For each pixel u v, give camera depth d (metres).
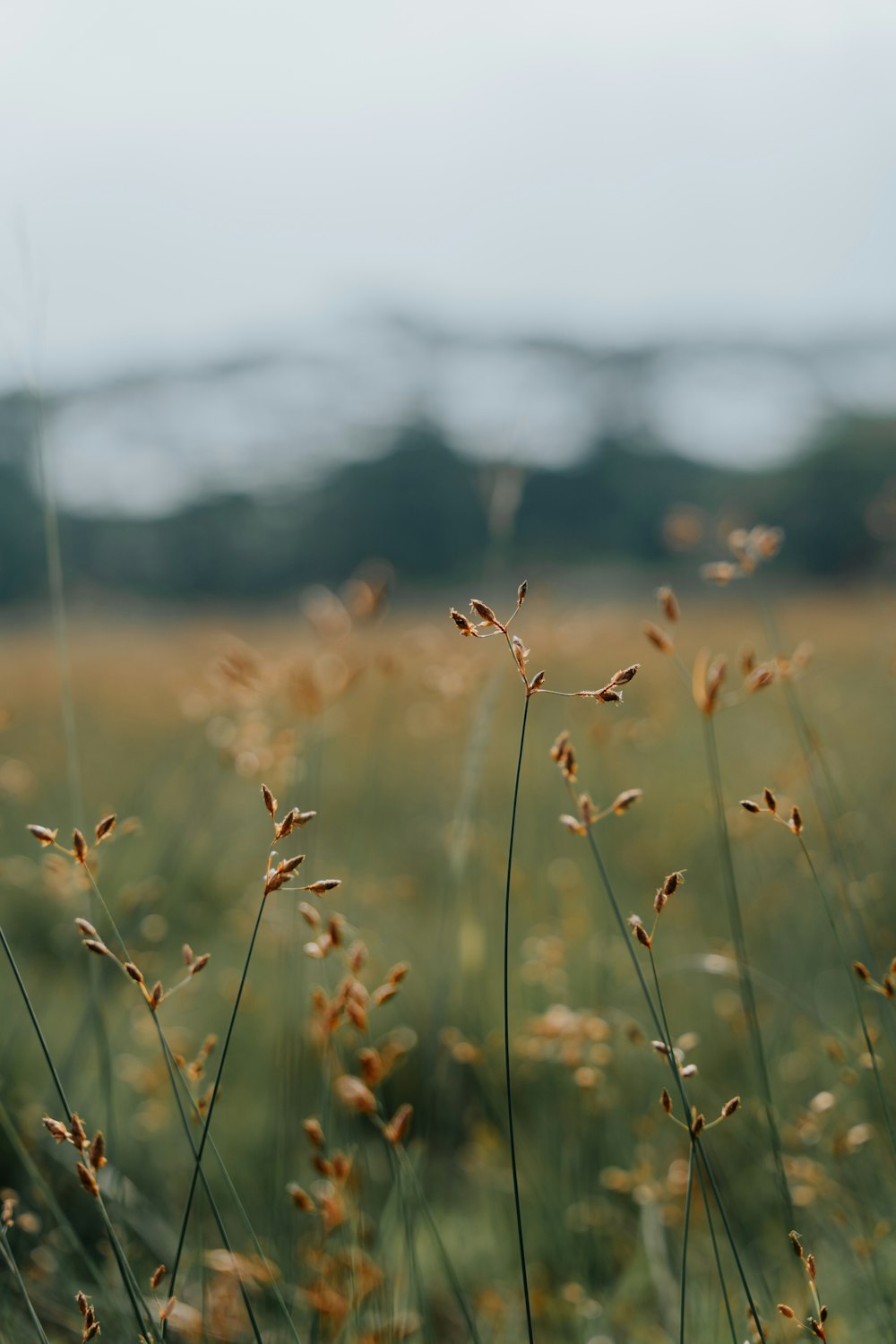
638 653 6.31
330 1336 1.67
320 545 35.81
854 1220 2.03
